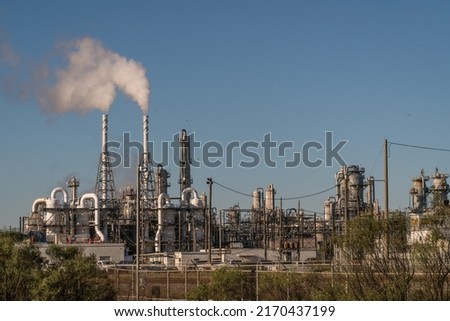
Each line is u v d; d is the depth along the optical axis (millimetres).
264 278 78500
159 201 185500
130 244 189875
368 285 61594
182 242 187625
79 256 78188
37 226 183500
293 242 172500
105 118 193250
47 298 68062
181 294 94312
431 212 64875
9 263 72750
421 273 61969
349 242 64688
